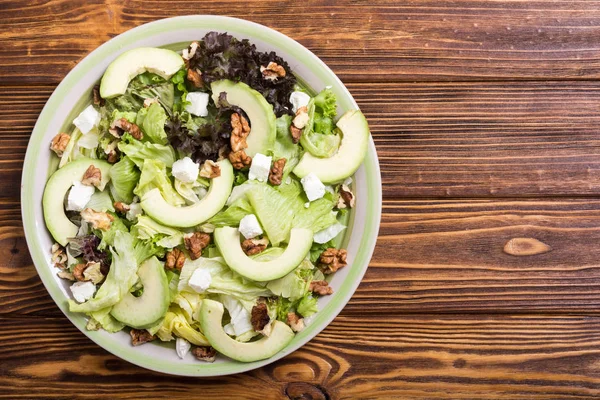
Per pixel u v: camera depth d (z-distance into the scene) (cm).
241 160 69
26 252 73
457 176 76
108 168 69
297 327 70
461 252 76
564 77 77
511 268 76
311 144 69
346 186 71
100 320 68
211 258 69
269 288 69
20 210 73
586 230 77
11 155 73
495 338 76
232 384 75
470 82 76
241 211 68
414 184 76
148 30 68
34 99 73
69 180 68
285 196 69
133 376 74
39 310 73
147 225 67
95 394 74
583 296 77
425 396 76
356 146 70
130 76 68
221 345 68
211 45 68
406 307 76
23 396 74
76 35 74
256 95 68
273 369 75
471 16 76
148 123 68
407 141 76
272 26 75
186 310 69
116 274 67
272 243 68
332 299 70
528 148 76
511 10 77
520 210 76
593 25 77
